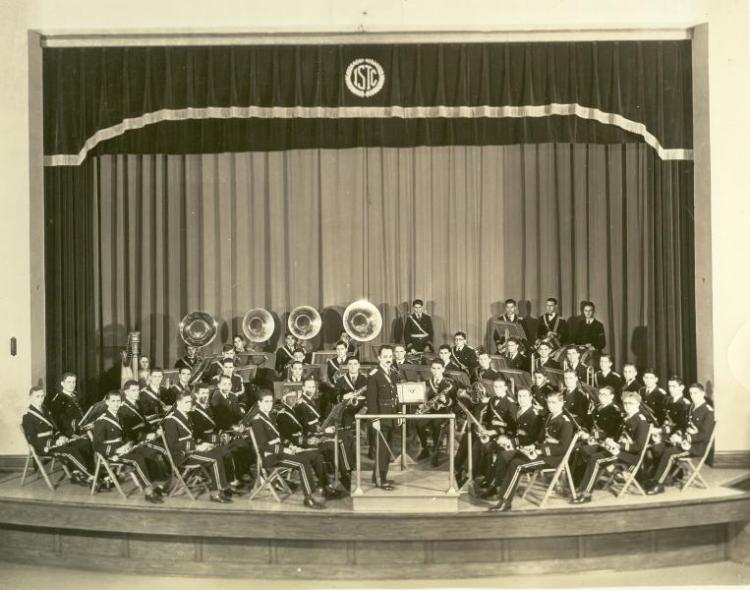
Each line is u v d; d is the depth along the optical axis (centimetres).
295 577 848
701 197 1038
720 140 1015
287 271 1264
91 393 1149
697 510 842
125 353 1128
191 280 1248
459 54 1077
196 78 1078
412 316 1211
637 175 1188
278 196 1259
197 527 832
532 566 845
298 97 1073
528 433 853
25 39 1035
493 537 810
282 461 843
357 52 1074
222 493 856
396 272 1263
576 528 817
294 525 820
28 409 934
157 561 862
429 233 1263
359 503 822
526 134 1118
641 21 1024
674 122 1057
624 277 1197
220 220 1249
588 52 1068
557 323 1194
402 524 812
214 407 941
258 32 1059
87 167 1143
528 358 1125
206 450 862
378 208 1260
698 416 894
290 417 894
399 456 970
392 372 919
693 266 1064
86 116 1078
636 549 859
